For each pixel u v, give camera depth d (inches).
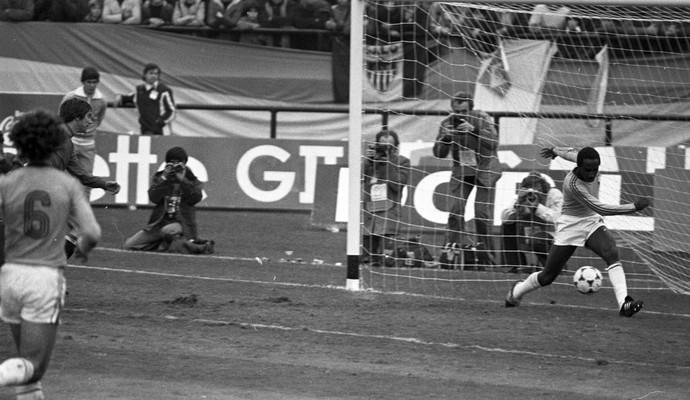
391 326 1130.0
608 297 1391.5
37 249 689.0
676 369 964.6
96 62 2470.5
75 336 1031.0
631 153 1770.4
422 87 2194.9
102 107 1589.6
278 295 1304.1
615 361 992.2
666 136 2034.9
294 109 2274.9
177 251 1663.4
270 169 2126.0
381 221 1624.0
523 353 1014.4
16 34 2470.5
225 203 2126.0
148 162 2111.2
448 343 1051.9
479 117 1642.5
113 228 1870.1
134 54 2459.4
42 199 689.0
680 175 1697.8
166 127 2224.4
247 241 1793.8
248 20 2447.1
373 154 1652.3
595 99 2220.7
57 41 2468.0
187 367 917.2
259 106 2285.9
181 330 1079.0
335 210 1935.3
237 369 915.4
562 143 2003.0
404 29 2187.5
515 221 1587.1
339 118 2301.9
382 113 2133.4
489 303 1305.4
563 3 1322.6
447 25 2178.9
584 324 1176.2
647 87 2256.4
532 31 2217.0
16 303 689.0
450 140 1628.9
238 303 1238.3
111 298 1247.5
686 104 2212.1
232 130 2329.0
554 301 1336.1
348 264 1368.1
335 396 829.8
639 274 1578.5
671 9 1546.5
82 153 1585.9
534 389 870.4
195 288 1339.8
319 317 1168.8
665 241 1664.6
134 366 914.7
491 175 1624.0
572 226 1218.0
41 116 700.7
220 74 2453.2
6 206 691.4
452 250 1603.1
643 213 1680.6
